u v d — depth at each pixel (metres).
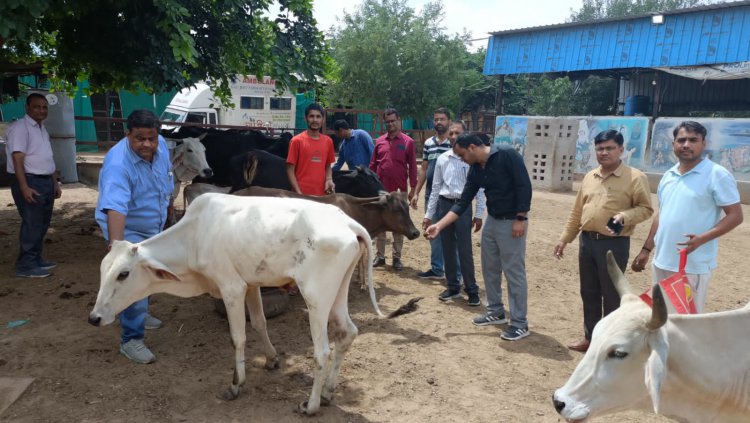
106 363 4.59
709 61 20.27
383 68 29.39
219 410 3.96
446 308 6.34
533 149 17.14
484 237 5.62
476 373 4.75
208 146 10.02
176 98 24.16
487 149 5.33
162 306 5.98
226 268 3.98
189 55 5.79
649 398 2.84
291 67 7.16
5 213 10.09
